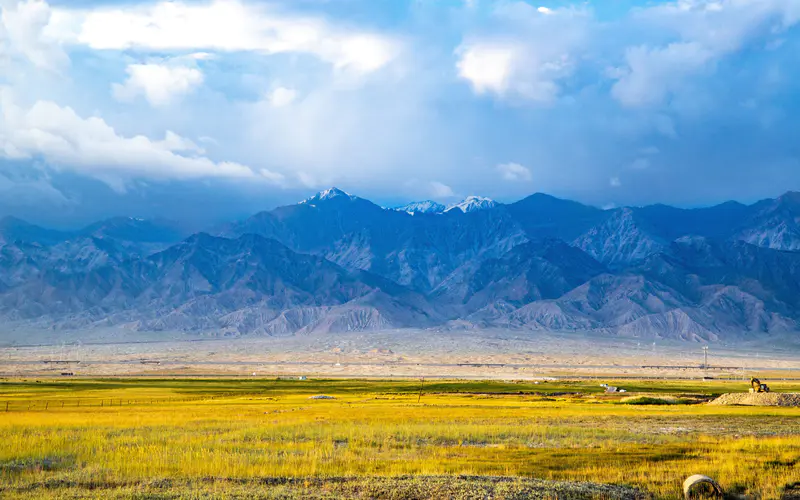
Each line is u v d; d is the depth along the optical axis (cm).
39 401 14725
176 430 7756
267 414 10469
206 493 4391
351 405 13275
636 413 10631
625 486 4781
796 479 5012
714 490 4562
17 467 5344
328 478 4888
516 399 15900
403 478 4866
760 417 9869
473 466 5466
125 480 4834
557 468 5412
